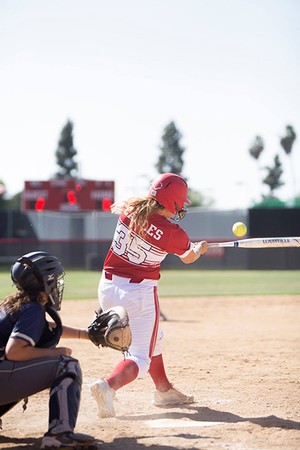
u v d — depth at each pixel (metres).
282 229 70.56
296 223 70.69
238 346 21.41
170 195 12.54
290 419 12.43
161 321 28.22
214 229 73.00
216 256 71.62
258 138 148.00
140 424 12.28
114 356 19.41
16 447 10.87
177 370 17.39
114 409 12.86
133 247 12.53
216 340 22.73
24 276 10.49
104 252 71.38
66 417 10.09
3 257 72.31
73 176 174.00
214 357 19.36
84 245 71.88
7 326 10.46
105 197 75.62
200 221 74.62
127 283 12.60
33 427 12.22
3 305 10.67
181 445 10.81
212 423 12.24
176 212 12.77
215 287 47.38
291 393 14.64
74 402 10.20
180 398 13.77
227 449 10.58
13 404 10.91
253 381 15.95
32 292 10.55
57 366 10.34
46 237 80.56
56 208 75.12
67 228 78.81
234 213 71.25
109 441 11.12
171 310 32.66
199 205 116.38
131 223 12.47
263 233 70.44
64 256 72.12
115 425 12.21
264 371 17.23
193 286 48.41
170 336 23.73
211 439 11.15
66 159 174.50
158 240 12.44
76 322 26.94
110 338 11.11
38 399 14.44
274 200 76.94
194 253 12.89
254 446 10.71
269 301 36.50
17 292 10.70
